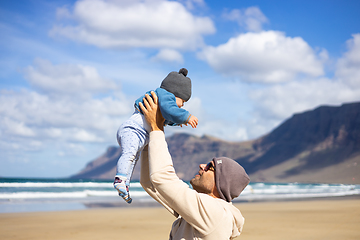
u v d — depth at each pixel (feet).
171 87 6.81
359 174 504.02
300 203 55.21
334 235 20.89
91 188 95.61
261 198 74.90
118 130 7.20
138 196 69.97
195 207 5.24
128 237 21.65
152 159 5.56
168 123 6.87
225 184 5.87
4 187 90.58
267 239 19.67
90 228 25.67
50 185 101.65
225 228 5.33
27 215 33.01
